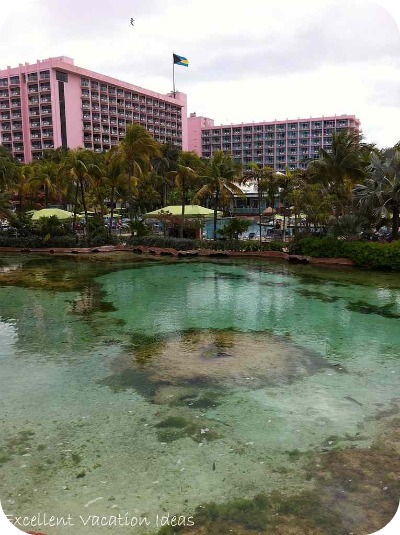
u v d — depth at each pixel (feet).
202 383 24.54
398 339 32.94
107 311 42.63
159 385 24.31
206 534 12.96
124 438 18.61
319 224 89.25
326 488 15.02
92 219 109.70
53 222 107.24
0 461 16.96
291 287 55.01
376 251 69.92
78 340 33.12
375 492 14.75
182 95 352.28
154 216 103.65
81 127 263.49
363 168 82.33
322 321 38.32
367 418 20.26
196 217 101.91
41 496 14.78
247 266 75.61
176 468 16.33
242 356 29.07
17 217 111.04
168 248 95.71
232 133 383.24
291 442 18.13
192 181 103.81
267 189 107.14
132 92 296.10
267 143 374.84
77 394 23.24
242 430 19.17
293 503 14.24
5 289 54.44
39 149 251.39
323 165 83.97
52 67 242.78
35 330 35.96
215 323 37.99
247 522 13.43
